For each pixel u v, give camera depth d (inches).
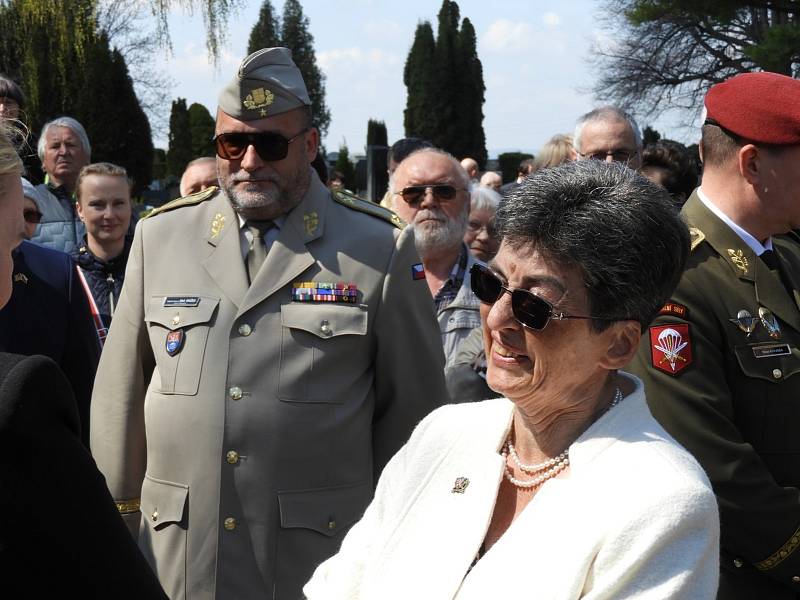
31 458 49.8
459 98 1750.7
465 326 161.2
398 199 170.2
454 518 67.1
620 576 57.1
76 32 553.3
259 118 111.3
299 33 1975.9
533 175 66.3
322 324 110.6
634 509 58.3
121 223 194.1
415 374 115.4
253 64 111.5
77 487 51.1
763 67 725.9
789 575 90.7
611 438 63.4
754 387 93.9
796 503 90.5
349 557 72.6
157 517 109.3
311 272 113.5
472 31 1769.2
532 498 65.8
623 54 1101.1
